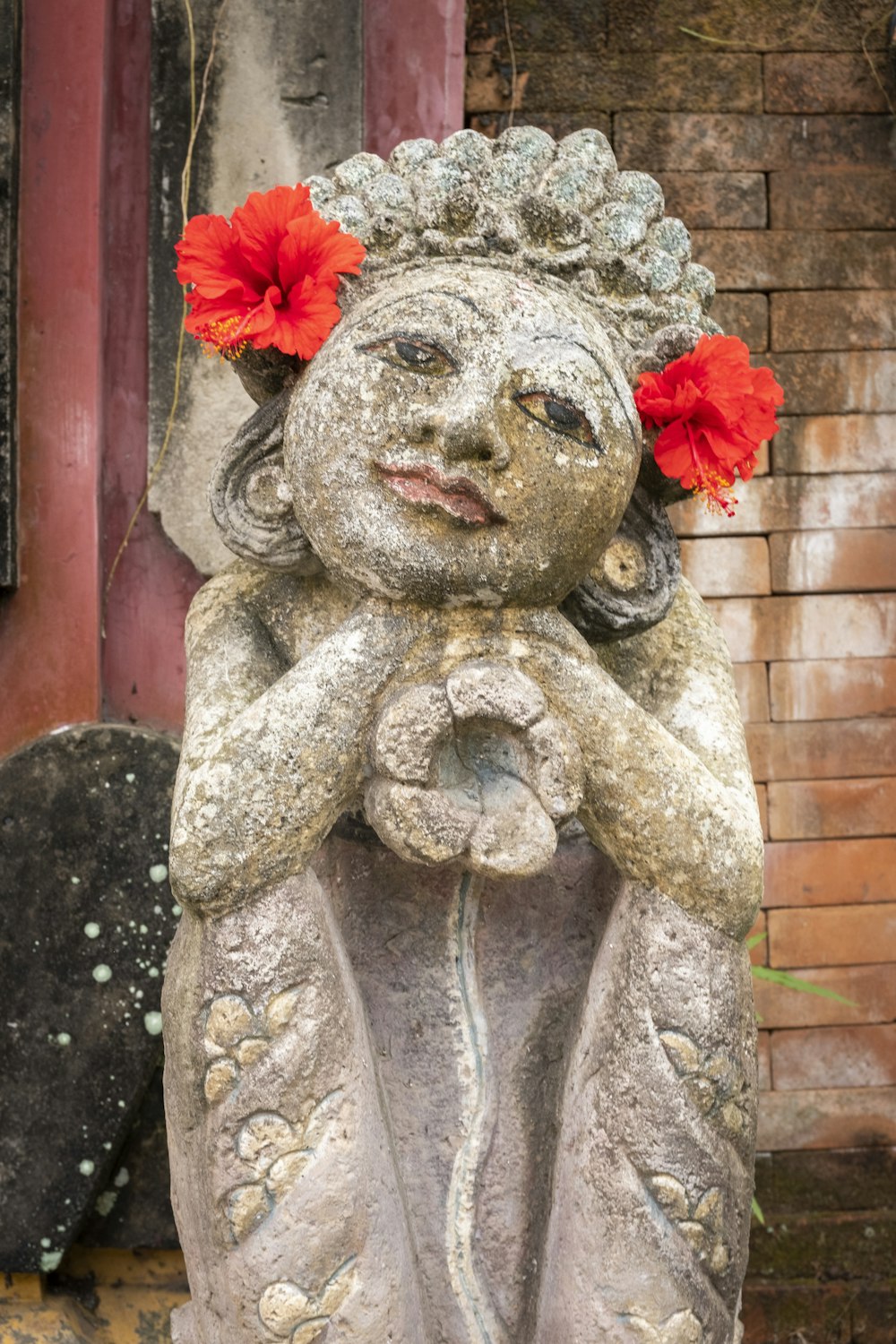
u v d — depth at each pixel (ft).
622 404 4.57
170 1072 4.64
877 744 9.08
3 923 6.91
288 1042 4.36
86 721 7.11
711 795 4.60
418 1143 4.77
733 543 8.99
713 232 8.84
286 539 4.87
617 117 8.75
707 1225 4.49
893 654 9.08
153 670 7.35
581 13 8.71
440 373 4.39
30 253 7.09
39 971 6.92
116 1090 6.93
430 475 4.29
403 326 4.42
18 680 7.14
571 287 4.83
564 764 4.35
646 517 5.01
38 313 7.10
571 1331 4.41
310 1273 4.28
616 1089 4.50
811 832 9.05
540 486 4.36
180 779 4.60
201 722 4.75
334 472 4.42
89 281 7.10
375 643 4.47
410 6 7.21
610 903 5.00
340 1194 4.32
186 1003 4.49
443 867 4.99
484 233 4.75
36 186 7.08
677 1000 4.50
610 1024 4.57
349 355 4.46
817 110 8.88
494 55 8.64
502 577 4.38
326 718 4.41
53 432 7.12
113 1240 7.14
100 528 7.20
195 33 7.18
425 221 4.74
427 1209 4.71
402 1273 4.41
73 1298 7.07
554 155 4.97
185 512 7.23
